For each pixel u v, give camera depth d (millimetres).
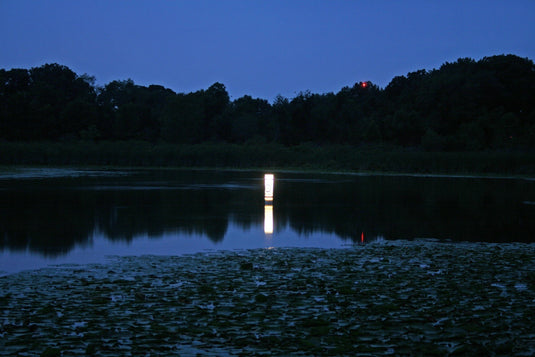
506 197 32000
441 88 102875
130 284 10789
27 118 106688
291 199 29719
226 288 10492
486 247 15602
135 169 68438
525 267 12695
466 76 106625
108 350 7238
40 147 78438
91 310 8961
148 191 33625
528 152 69750
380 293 10195
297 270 12250
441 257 13984
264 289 10445
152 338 7711
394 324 8383
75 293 10062
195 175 54344
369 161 70250
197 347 7398
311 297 9906
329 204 27281
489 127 88125
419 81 118375
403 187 39844
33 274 11750
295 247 15688
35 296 9812
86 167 73625
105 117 115500
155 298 9734
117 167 75500
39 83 118688
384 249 15188
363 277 11562
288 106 109000
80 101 112312
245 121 111000
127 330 8031
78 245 15672
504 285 10891
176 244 16047
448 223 21031
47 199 28000
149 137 116750
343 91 113000
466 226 20266
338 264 12977
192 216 22156
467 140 83812
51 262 13242
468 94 101562
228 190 35031
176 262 13156
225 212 23578
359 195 32719
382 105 117000
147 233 17938
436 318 8680
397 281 11172
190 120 107875
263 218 21844
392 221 21453
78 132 111375
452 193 34719
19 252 14539
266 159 76688
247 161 77312
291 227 19625
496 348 7328
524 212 24625
